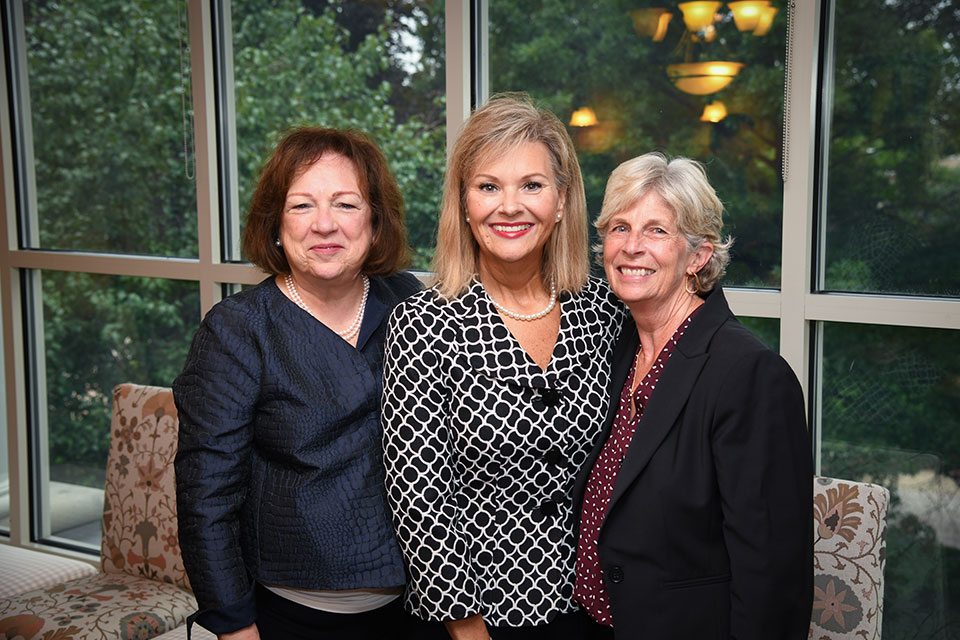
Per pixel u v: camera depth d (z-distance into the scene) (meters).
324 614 1.62
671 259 1.49
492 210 1.55
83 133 3.20
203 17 2.83
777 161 2.18
